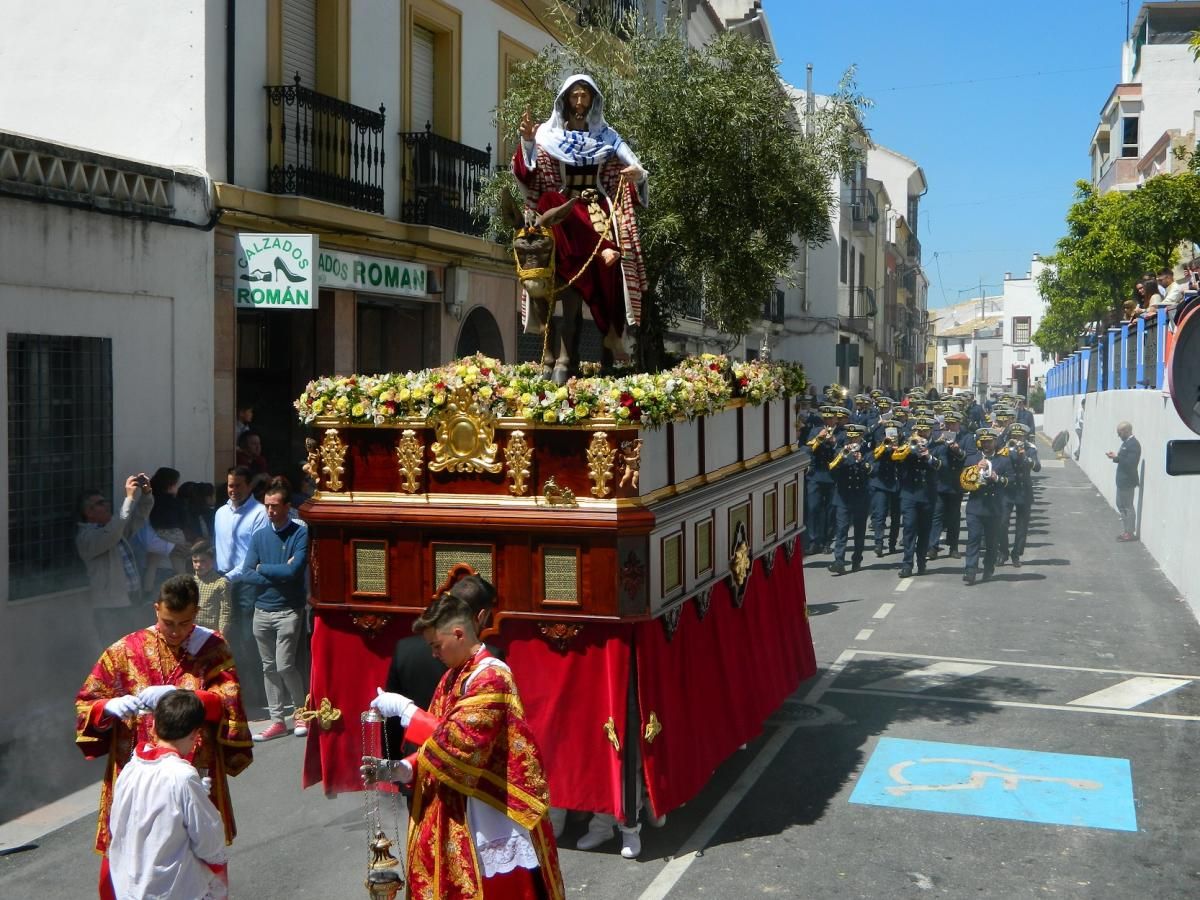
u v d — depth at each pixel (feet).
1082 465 103.35
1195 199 80.64
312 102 42.47
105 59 39.27
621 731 19.53
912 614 41.88
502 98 58.70
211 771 16.93
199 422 36.47
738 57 33.01
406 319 53.52
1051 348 155.12
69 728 28.25
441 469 20.40
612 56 34.58
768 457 28.58
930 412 77.05
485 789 14.66
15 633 28.55
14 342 29.17
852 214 149.48
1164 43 145.89
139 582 30.22
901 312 217.36
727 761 25.58
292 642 27.40
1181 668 33.91
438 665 17.76
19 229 29.09
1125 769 24.99
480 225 53.36
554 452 19.70
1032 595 45.52
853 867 19.94
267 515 28.55
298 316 45.60
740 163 32.09
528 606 19.86
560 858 20.27
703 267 32.42
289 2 43.29
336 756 21.36
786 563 30.30
